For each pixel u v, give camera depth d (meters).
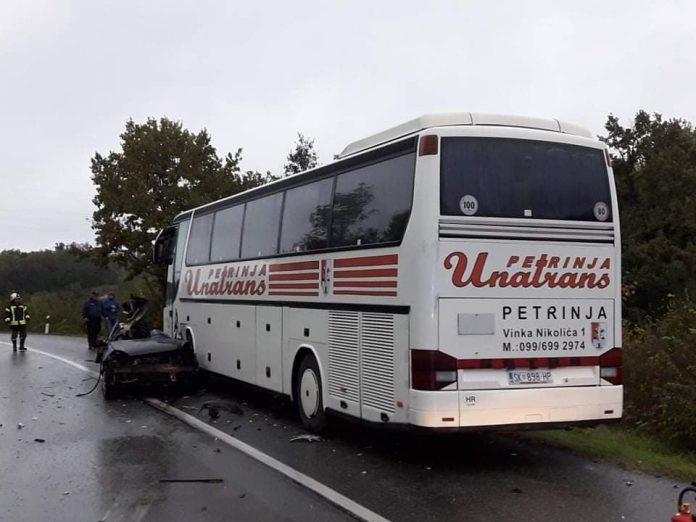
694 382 9.22
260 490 6.79
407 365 7.16
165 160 26.19
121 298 27.97
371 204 8.00
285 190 10.29
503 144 7.38
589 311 7.57
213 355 13.16
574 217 7.56
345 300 8.40
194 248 14.66
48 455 8.32
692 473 7.29
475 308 7.10
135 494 6.70
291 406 11.83
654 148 31.14
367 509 6.14
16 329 23.14
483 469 7.53
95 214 25.98
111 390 12.52
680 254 25.42
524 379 7.23
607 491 6.68
